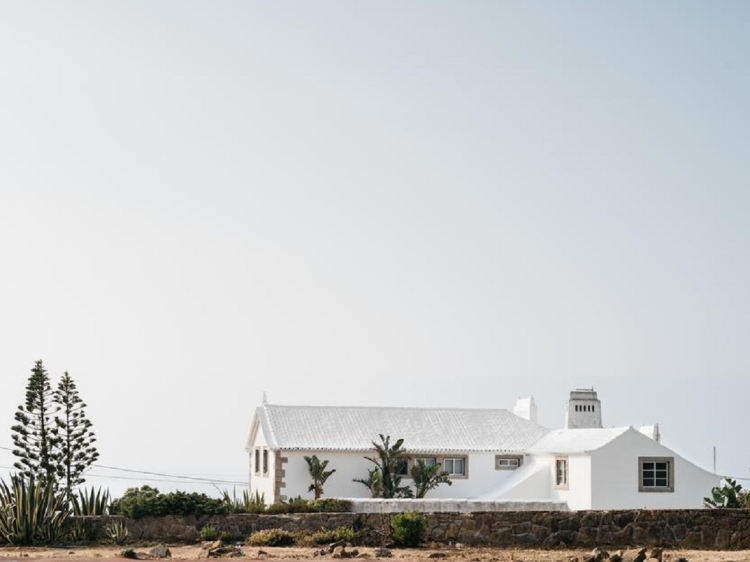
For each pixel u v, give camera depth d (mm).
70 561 32906
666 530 41625
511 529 41219
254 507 44906
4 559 33406
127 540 40219
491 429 65438
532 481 60438
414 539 40031
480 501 53906
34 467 58906
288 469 60031
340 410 64688
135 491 43250
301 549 37438
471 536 41125
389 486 60281
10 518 39656
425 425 64688
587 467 57000
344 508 49750
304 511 46062
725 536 41438
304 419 63219
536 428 66062
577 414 68562
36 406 59406
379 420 64375
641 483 57469
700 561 33688
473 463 62969
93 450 60156
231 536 41312
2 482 43125
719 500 56250
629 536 41531
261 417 63375
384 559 34250
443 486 62156
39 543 39469
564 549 40406
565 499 58781
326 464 59938
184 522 41375
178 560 33469
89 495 44469
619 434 57531
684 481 58062
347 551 35750
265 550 36938
